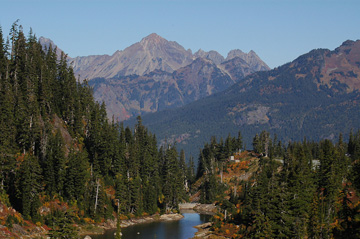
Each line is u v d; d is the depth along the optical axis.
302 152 135.00
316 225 93.81
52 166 124.88
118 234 93.00
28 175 110.94
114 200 147.88
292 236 89.94
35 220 110.19
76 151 145.75
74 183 129.62
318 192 117.56
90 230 123.00
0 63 136.62
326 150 135.00
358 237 60.12
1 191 109.50
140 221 149.75
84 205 130.38
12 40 147.00
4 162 113.25
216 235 122.25
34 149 132.88
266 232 88.44
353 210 63.16
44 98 144.88
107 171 153.75
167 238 122.38
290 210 92.44
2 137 113.56
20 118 130.12
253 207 97.25
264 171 126.38
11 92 130.62
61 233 85.88
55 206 120.25
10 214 105.19
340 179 128.50
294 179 102.44
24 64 145.00
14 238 97.12
